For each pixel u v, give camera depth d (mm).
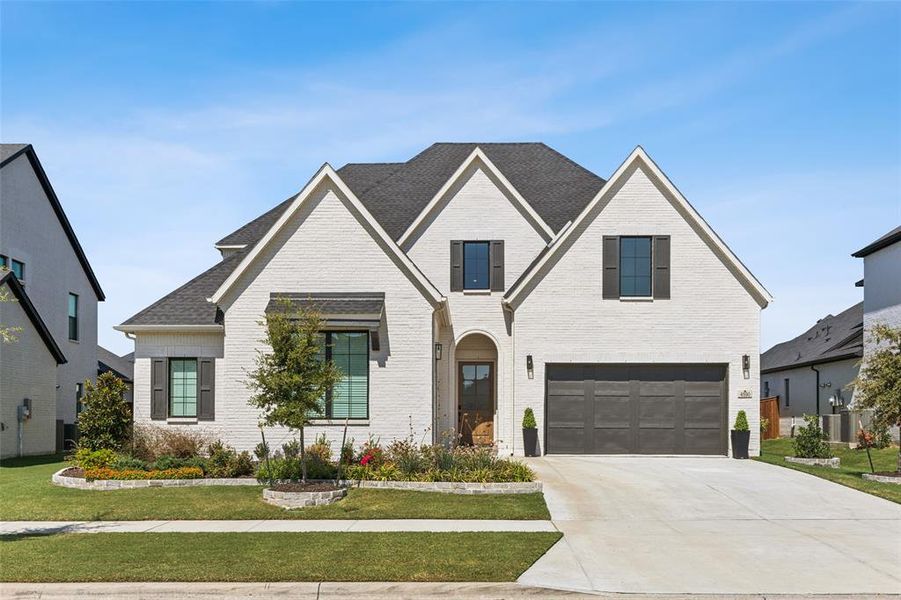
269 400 16156
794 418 35156
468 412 25000
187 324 21641
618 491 16781
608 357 23344
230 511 14828
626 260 23672
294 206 20328
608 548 11969
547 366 23562
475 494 16391
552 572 10516
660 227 23578
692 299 23422
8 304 25844
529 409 23234
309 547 11711
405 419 19938
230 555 11211
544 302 23531
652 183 23719
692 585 9992
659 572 10602
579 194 26891
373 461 18141
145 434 20312
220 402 21828
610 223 23656
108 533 12977
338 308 19719
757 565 11000
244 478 17703
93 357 37562
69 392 34594
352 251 20406
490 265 24656
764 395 44250
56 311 33469
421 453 18406
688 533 13102
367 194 27391
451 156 29469
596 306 23500
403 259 20266
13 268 29812
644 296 23484
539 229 24688
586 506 15305
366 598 9633
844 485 17547
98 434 19703
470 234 24750
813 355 35531
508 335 24406
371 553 11312
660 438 23359
